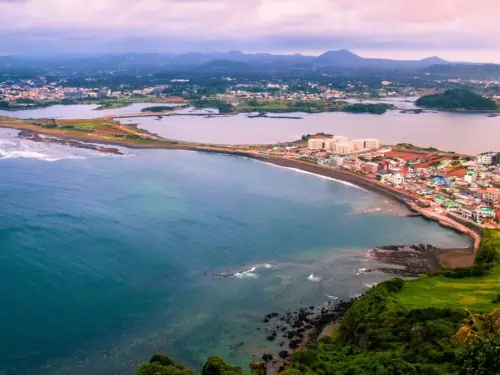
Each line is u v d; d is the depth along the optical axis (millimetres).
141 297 141375
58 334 122062
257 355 115562
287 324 129750
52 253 163750
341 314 134375
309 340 121750
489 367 77375
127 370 109312
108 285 146500
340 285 151875
